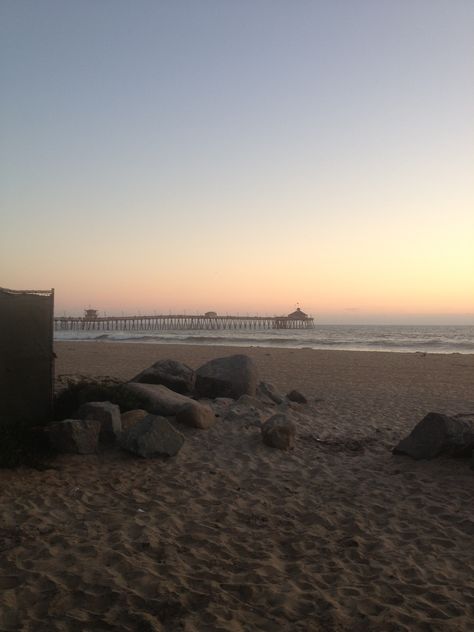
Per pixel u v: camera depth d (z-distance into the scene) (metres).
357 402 13.66
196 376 11.85
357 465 8.16
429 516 6.21
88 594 4.26
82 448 7.94
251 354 32.75
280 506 6.45
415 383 18.48
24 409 8.66
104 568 4.68
